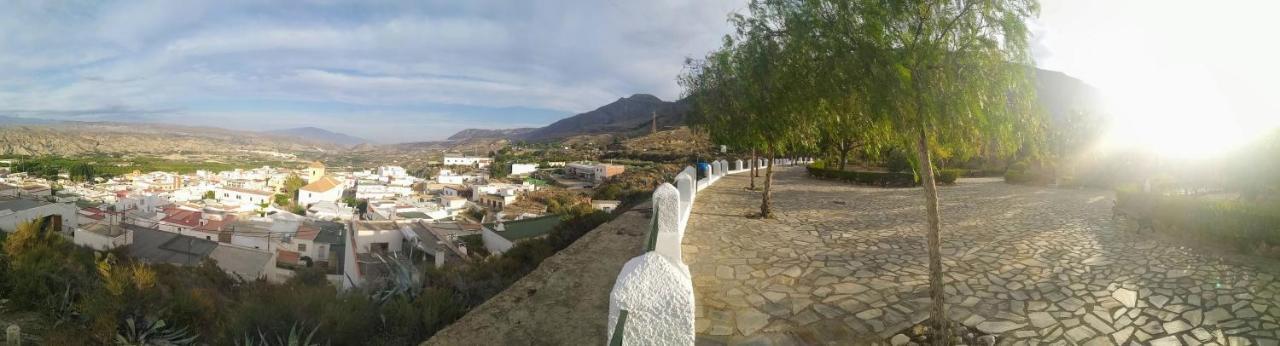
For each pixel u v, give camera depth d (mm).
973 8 4109
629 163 93062
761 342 4879
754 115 10000
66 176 103062
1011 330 4988
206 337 6594
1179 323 4977
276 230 41562
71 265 9070
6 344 5715
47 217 36625
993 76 4164
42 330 6613
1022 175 24656
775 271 7340
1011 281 6562
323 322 5387
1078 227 10516
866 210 13891
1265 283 5926
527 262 10164
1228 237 7660
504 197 70500
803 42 4711
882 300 5965
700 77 13031
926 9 4152
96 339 6195
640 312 2637
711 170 22391
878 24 4094
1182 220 8625
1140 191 11469
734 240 9570
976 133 4281
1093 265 7172
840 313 5590
